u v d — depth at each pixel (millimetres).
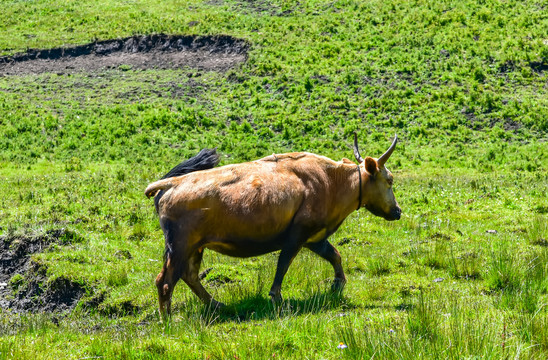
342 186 30781
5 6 154875
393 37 125125
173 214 28531
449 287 32188
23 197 58688
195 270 30109
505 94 105938
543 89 106812
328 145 97062
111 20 143500
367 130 100500
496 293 29938
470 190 62938
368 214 53219
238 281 35656
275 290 29188
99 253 42281
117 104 111812
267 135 101062
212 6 148000
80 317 34594
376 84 111625
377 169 30984
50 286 38094
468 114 102562
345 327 23203
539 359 20234
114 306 35031
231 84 116625
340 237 46000
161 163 90938
